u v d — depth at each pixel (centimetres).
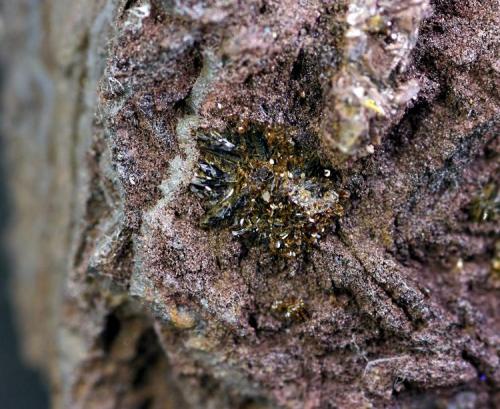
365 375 5
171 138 5
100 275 5
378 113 5
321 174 5
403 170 5
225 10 5
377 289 5
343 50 5
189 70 5
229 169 5
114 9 5
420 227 5
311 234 5
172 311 5
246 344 5
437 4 5
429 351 5
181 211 5
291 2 5
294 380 5
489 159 5
